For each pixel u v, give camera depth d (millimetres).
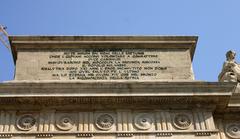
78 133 27688
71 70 30719
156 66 31312
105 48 31859
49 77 30359
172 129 28281
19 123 28047
